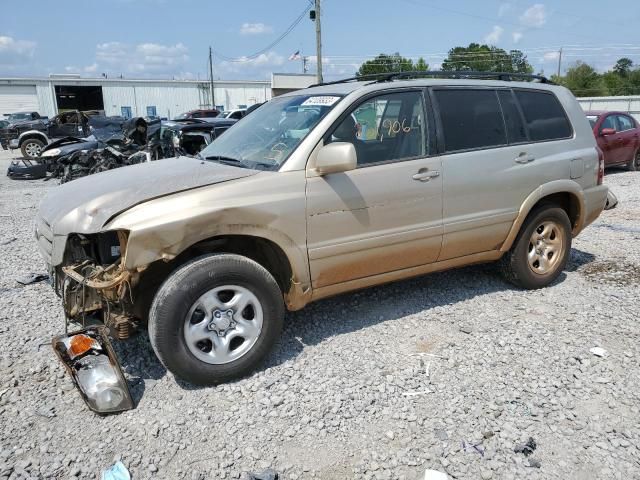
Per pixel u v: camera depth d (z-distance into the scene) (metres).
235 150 4.11
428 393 3.32
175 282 3.20
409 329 4.20
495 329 4.17
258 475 2.61
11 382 3.48
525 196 4.65
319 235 3.68
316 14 29.30
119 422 3.06
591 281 5.23
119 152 11.91
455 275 5.39
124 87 51.59
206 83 54.66
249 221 3.38
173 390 3.38
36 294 5.12
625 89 62.50
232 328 3.41
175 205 3.21
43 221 3.67
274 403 3.22
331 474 2.66
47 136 20.78
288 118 4.07
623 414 3.08
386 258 4.03
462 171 4.25
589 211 5.17
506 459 2.73
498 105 4.59
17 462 2.73
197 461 2.75
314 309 4.58
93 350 3.38
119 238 3.22
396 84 4.11
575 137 5.05
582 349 3.83
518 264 4.82
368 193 3.82
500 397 3.25
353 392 3.33
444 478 2.60
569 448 2.80
